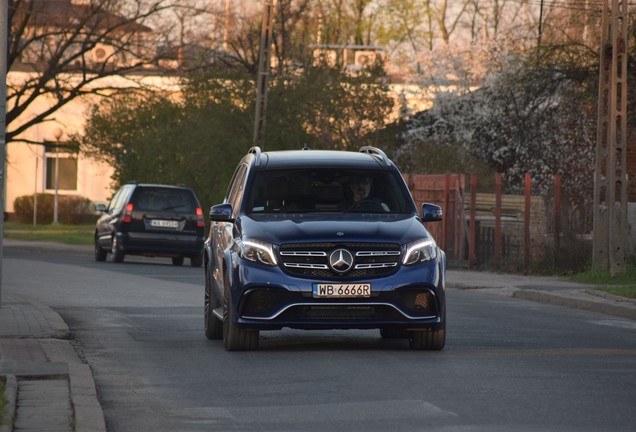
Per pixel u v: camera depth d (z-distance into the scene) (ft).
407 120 280.92
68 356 67.51
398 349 71.72
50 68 269.03
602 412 48.88
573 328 90.48
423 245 68.59
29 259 194.49
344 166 75.25
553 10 246.06
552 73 207.92
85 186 401.08
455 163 240.12
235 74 260.21
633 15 191.21
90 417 45.98
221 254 73.26
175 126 261.24
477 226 178.70
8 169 402.31
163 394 54.85
